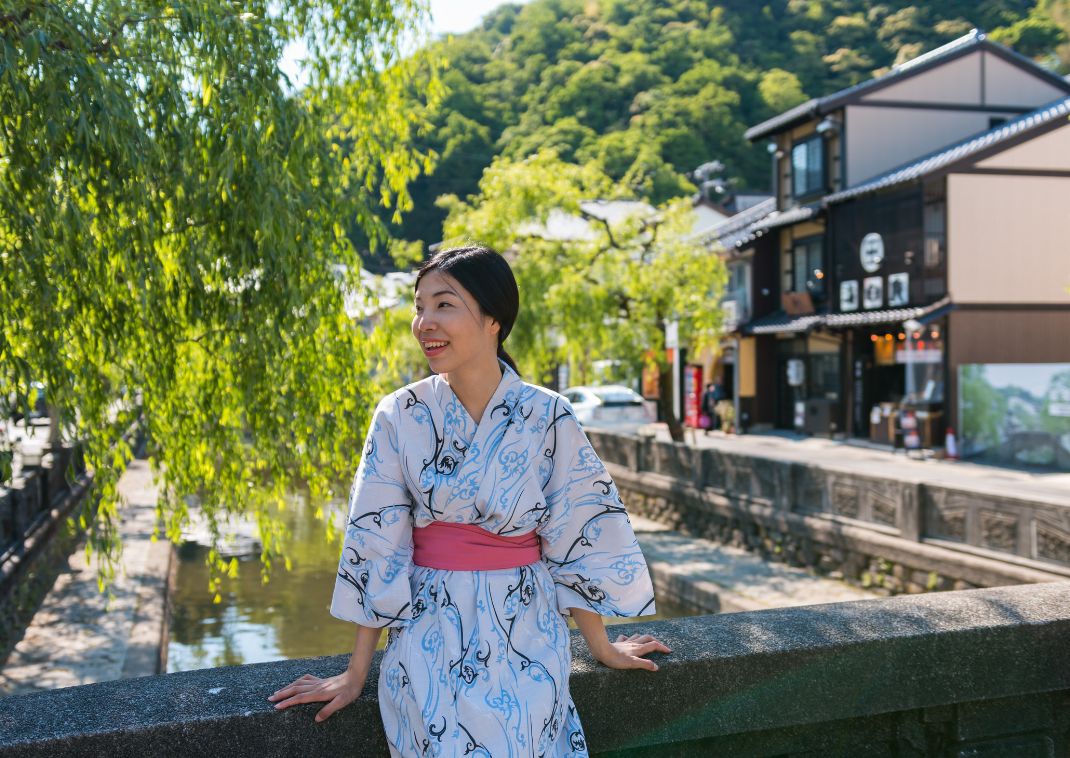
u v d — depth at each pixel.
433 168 6.35
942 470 16.11
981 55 23.59
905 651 2.03
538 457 1.63
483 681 1.52
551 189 15.04
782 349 26.45
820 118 24.02
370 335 6.21
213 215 4.73
